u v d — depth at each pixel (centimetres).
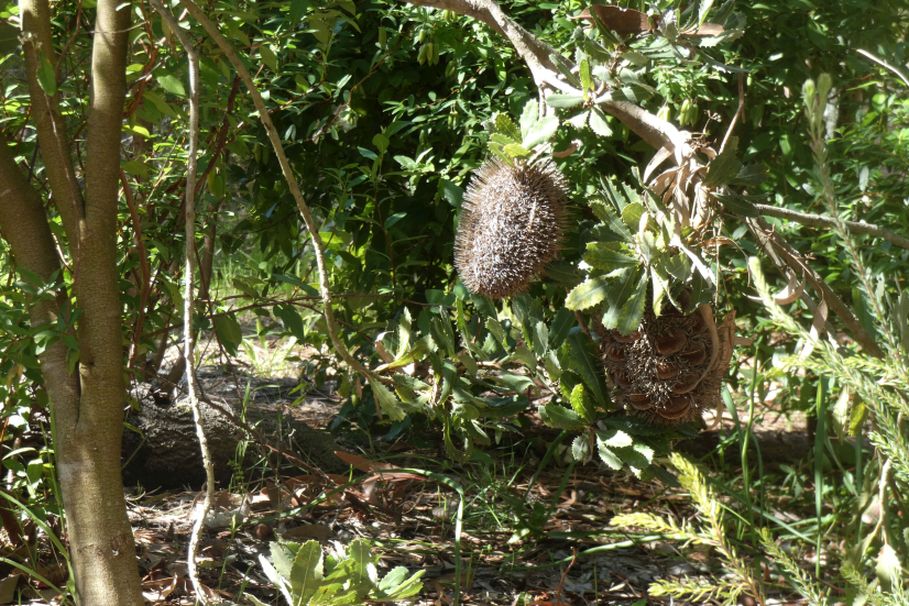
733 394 467
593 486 391
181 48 248
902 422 254
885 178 394
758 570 305
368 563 193
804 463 429
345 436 418
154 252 282
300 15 279
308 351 537
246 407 374
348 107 398
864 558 265
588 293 209
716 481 355
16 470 243
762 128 390
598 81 221
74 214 211
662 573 309
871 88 417
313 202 425
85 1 233
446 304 299
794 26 371
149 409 346
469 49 363
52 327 208
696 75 323
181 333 349
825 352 143
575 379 244
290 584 182
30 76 210
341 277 416
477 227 225
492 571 301
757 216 208
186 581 266
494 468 384
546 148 223
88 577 205
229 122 273
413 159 413
